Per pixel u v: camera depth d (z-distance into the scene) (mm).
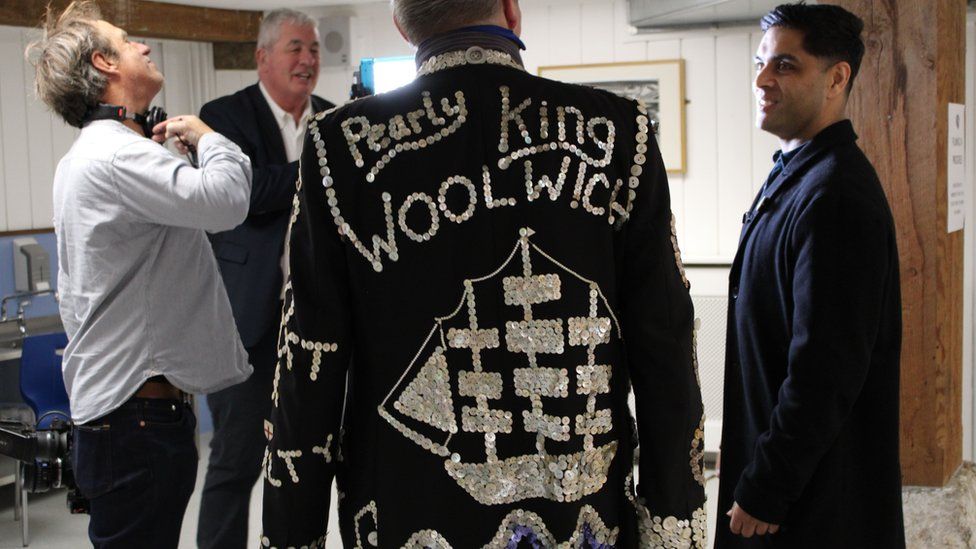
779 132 1898
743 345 1868
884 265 1675
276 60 2855
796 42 1826
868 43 2527
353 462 1271
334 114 1260
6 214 5098
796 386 1675
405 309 1219
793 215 1747
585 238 1226
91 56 2076
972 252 4344
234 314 2727
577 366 1221
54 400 4156
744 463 1886
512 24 1314
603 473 1253
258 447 2770
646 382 1272
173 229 2059
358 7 5594
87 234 1989
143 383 2012
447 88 1232
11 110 5090
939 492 2580
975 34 4301
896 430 1759
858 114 2561
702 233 5059
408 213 1218
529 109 1230
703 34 4945
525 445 1213
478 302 1210
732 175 4984
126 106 2137
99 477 2006
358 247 1226
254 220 2762
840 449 1736
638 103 1296
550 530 1214
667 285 1272
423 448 1214
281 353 1277
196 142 2164
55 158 5301
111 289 2002
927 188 2504
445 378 1212
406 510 1218
